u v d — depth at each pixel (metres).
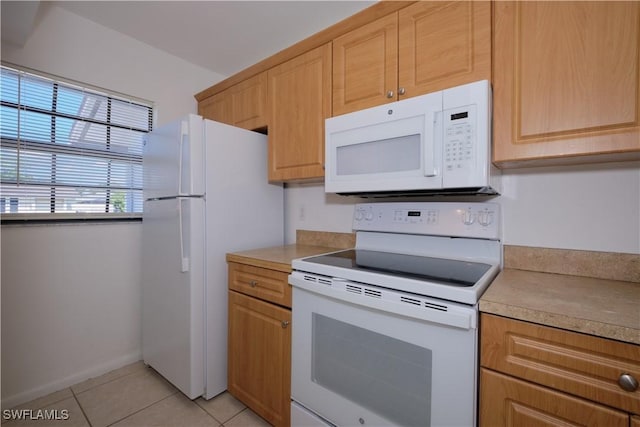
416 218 1.53
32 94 1.73
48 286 1.76
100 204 1.99
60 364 1.80
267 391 1.51
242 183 1.87
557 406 0.79
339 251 1.72
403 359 1.04
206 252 1.68
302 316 1.34
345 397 1.20
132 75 2.10
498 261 1.34
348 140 1.42
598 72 0.94
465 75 1.18
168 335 1.79
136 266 2.12
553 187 1.27
